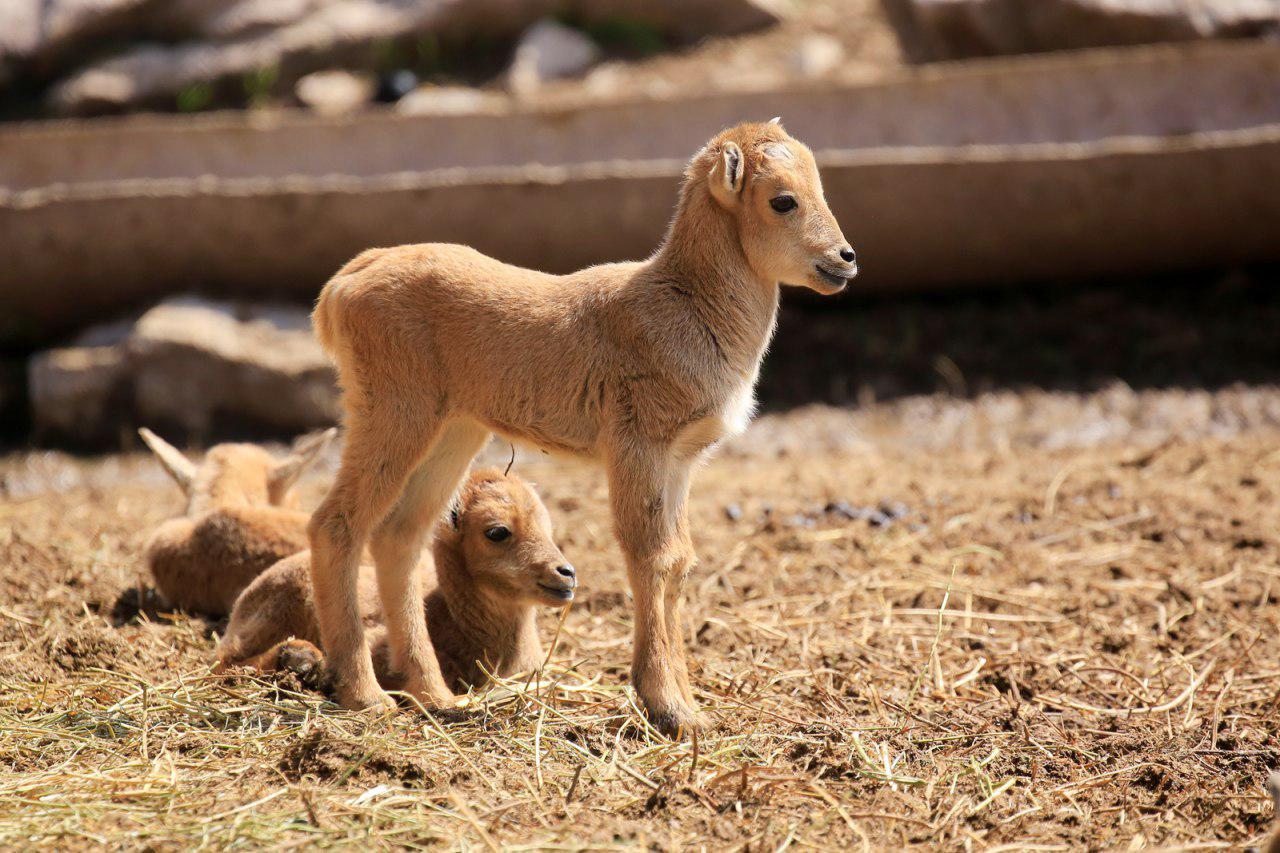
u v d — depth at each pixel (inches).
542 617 725.9
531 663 634.2
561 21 1659.7
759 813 497.7
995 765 550.0
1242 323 1222.3
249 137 1357.0
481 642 623.8
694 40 1660.9
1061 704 620.7
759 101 1369.3
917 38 1615.4
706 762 533.0
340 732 534.9
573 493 965.2
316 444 800.9
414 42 1619.1
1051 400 1155.3
